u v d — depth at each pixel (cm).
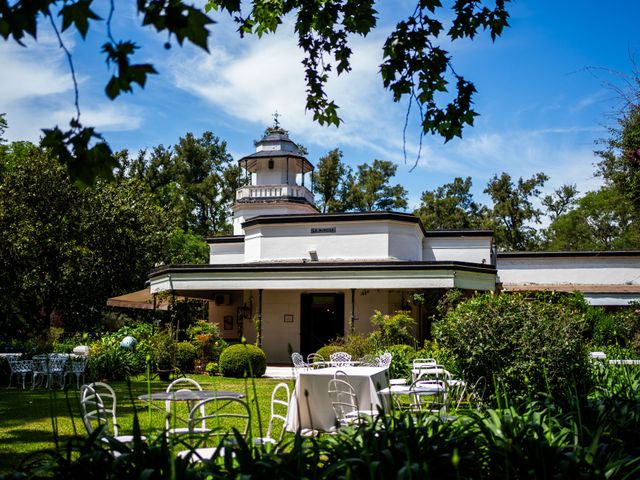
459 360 933
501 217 6134
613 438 429
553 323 896
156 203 5488
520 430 407
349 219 2616
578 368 851
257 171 3738
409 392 835
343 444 383
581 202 6050
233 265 2252
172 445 354
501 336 898
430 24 659
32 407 1223
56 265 2948
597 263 3048
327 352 1873
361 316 2478
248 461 348
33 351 1912
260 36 827
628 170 1404
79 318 3209
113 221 3238
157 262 3550
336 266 2159
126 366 1866
